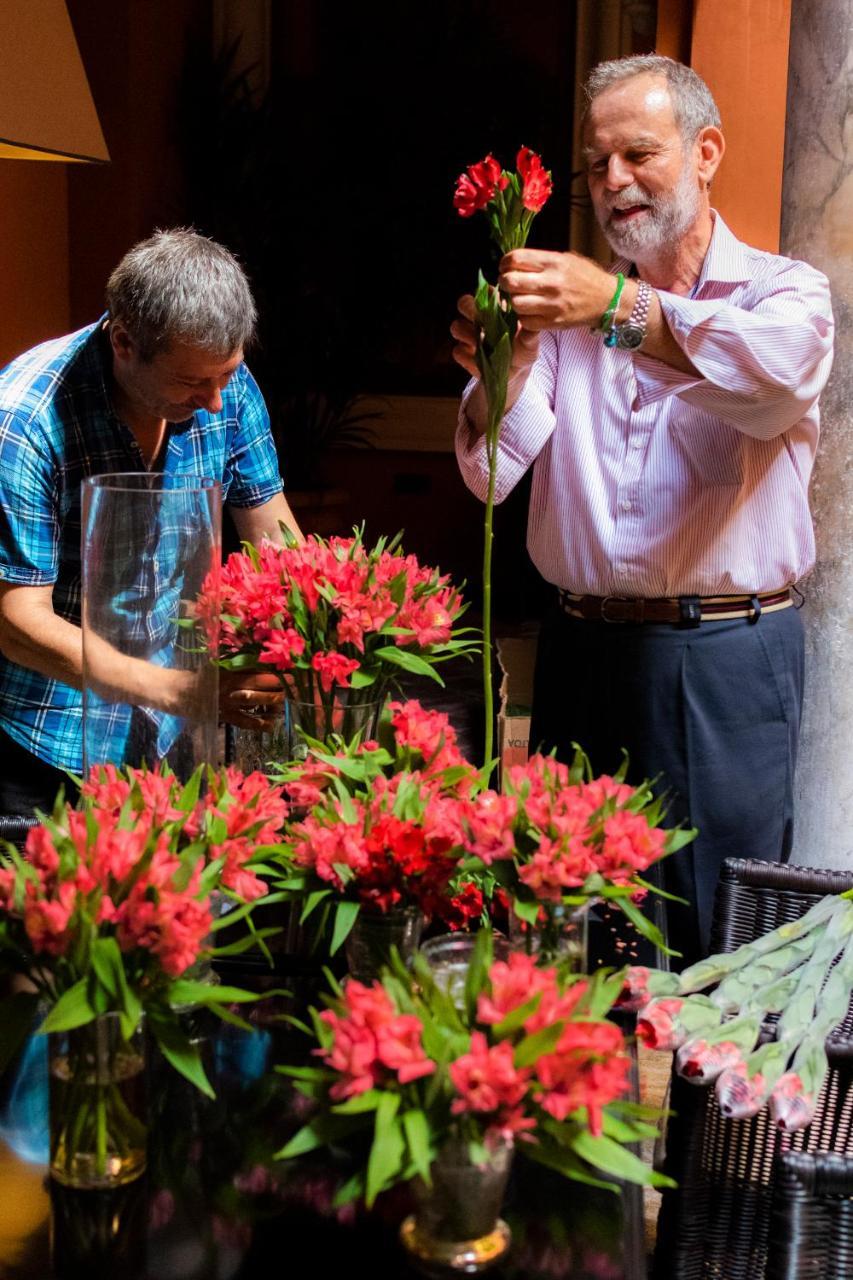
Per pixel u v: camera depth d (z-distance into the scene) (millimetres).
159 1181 1168
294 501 6750
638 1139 1075
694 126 2312
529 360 2078
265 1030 1397
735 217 4105
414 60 6828
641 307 2072
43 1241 1097
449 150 6828
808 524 2498
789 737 2529
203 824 1295
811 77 2900
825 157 2895
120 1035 1119
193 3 6645
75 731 2191
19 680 2186
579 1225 1124
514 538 7207
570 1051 975
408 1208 1139
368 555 1697
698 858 2496
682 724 2461
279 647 1571
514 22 6746
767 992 1480
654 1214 2078
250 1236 1101
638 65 2332
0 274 5090
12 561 2096
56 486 2121
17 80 1761
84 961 1070
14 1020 1122
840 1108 1608
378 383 7242
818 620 3016
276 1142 1222
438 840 1271
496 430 1528
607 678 2504
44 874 1088
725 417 2260
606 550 2455
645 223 2332
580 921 1260
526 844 1254
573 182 6742
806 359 2213
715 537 2408
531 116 6785
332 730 1632
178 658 1328
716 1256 1597
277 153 6938
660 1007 1390
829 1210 1217
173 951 1067
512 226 1567
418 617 1616
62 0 1857
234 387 2326
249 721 1752
